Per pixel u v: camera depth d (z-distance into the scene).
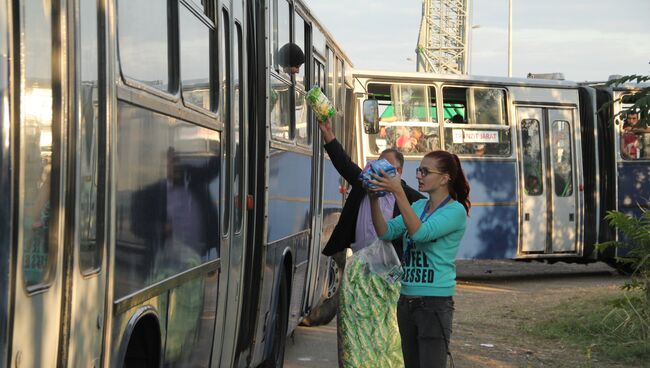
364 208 7.23
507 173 20.98
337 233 7.38
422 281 6.47
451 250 6.48
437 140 20.58
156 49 5.35
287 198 9.62
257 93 8.47
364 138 20.11
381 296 6.57
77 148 4.05
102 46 4.41
